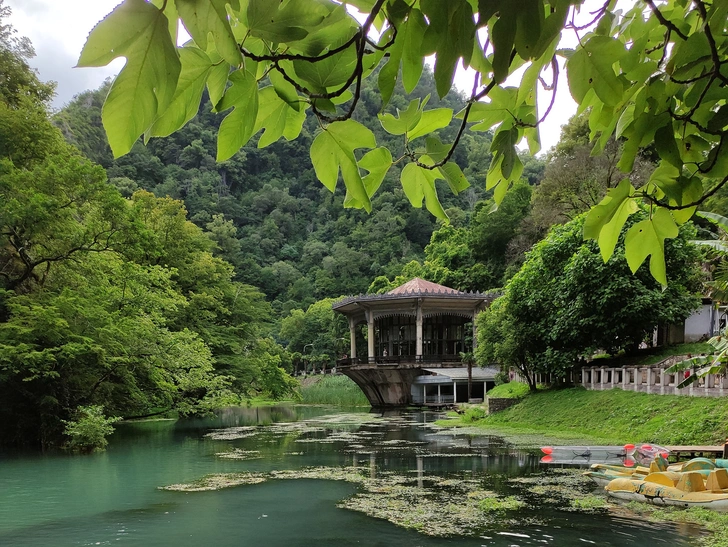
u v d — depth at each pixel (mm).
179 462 14219
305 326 63938
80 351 15750
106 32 651
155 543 7602
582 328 19500
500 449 15539
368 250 78375
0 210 14492
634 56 1062
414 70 883
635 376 17422
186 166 92438
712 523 7945
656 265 1355
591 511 8781
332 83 902
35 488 11148
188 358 22656
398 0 847
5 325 14938
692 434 13094
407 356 37656
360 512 9055
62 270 17547
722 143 1145
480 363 26141
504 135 1159
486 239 44469
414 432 20953
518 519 8391
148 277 19609
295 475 12289
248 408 40688
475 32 793
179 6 667
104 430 16812
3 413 17047
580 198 29391
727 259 9438
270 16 754
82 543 7652
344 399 46844
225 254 71562
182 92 826
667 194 1218
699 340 21062
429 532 7848
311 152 1062
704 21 1022
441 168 1198
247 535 7938
